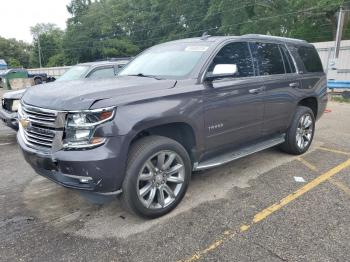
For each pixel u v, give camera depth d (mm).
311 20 36906
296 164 5254
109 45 64562
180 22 54938
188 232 3355
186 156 3762
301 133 5672
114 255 3025
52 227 3529
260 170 5012
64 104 3148
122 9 68125
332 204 3875
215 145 4168
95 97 3148
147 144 3422
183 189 3811
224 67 3881
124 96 3275
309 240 3168
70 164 3076
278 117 5090
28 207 3994
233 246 3107
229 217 3627
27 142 3557
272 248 3061
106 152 3076
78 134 3082
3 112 7059
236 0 39031
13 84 27375
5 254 3074
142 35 64938
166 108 3479
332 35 35375
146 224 3527
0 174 5156
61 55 76438
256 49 4812
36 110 3363
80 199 4176
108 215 3754
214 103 3992
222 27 41156
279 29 37938
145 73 4398
